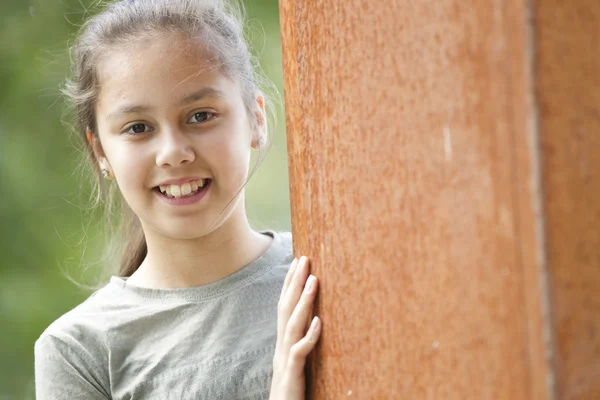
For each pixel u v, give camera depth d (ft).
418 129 4.50
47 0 24.06
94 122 9.37
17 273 22.76
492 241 4.04
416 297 4.60
